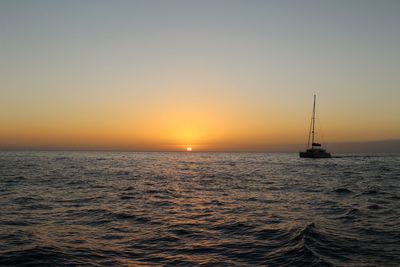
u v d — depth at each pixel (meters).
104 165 86.50
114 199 28.16
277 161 122.31
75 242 14.66
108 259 12.41
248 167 81.38
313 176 53.06
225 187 38.06
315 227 16.78
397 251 13.12
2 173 55.59
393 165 88.06
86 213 21.64
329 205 24.80
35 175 52.19
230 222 18.86
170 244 14.47
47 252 12.95
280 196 30.17
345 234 15.70
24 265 11.65
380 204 24.97
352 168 74.56
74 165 83.94
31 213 21.52
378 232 16.17
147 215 21.08
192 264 11.89
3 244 14.12
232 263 11.98
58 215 20.94
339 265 11.55
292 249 13.38
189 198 29.20
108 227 17.70
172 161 123.56
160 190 35.00
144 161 119.88
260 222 18.77
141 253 13.18
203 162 115.06
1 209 22.88
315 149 114.25
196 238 15.41
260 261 12.18
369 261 11.96
